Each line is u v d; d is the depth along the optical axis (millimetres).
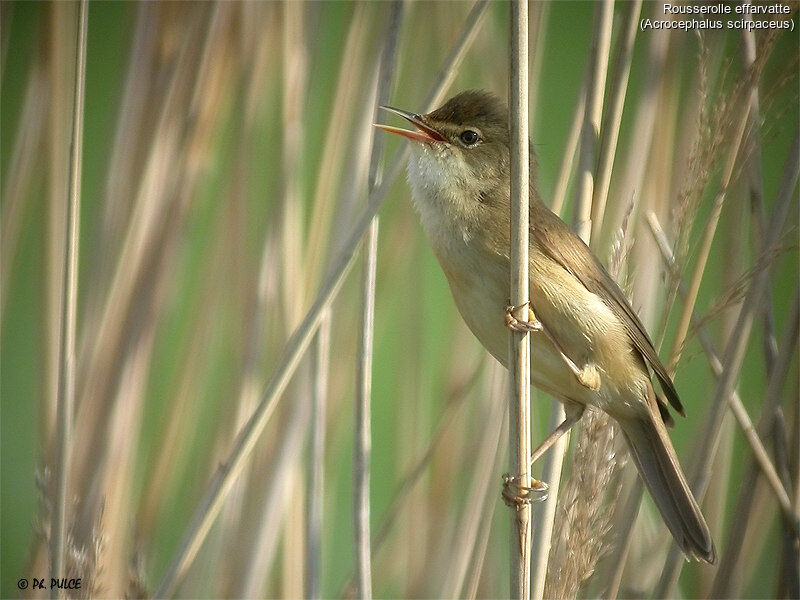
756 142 6395
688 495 6207
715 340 7723
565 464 7230
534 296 6051
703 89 6156
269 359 7930
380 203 6387
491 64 8312
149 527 7562
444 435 8188
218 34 7594
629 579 7293
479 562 7164
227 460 6207
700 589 7680
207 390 8141
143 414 7902
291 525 7629
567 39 11961
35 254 10188
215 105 7602
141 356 7438
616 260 6266
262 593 7457
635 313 6410
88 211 10828
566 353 6180
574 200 6293
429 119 6535
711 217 6344
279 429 7707
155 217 7504
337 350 8297
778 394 6805
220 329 8133
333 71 8078
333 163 7930
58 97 7484
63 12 7496
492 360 7957
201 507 6180
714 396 6426
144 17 7520
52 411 7324
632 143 7301
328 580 9727
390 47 6855
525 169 5211
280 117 7754
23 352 10242
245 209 7984
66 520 6148
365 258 6668
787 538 6707
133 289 7461
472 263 6234
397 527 8156
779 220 6516
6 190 7547
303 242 8617
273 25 7781
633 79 7941
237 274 8086
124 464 7371
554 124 11188
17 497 9766
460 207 6336
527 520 5250
